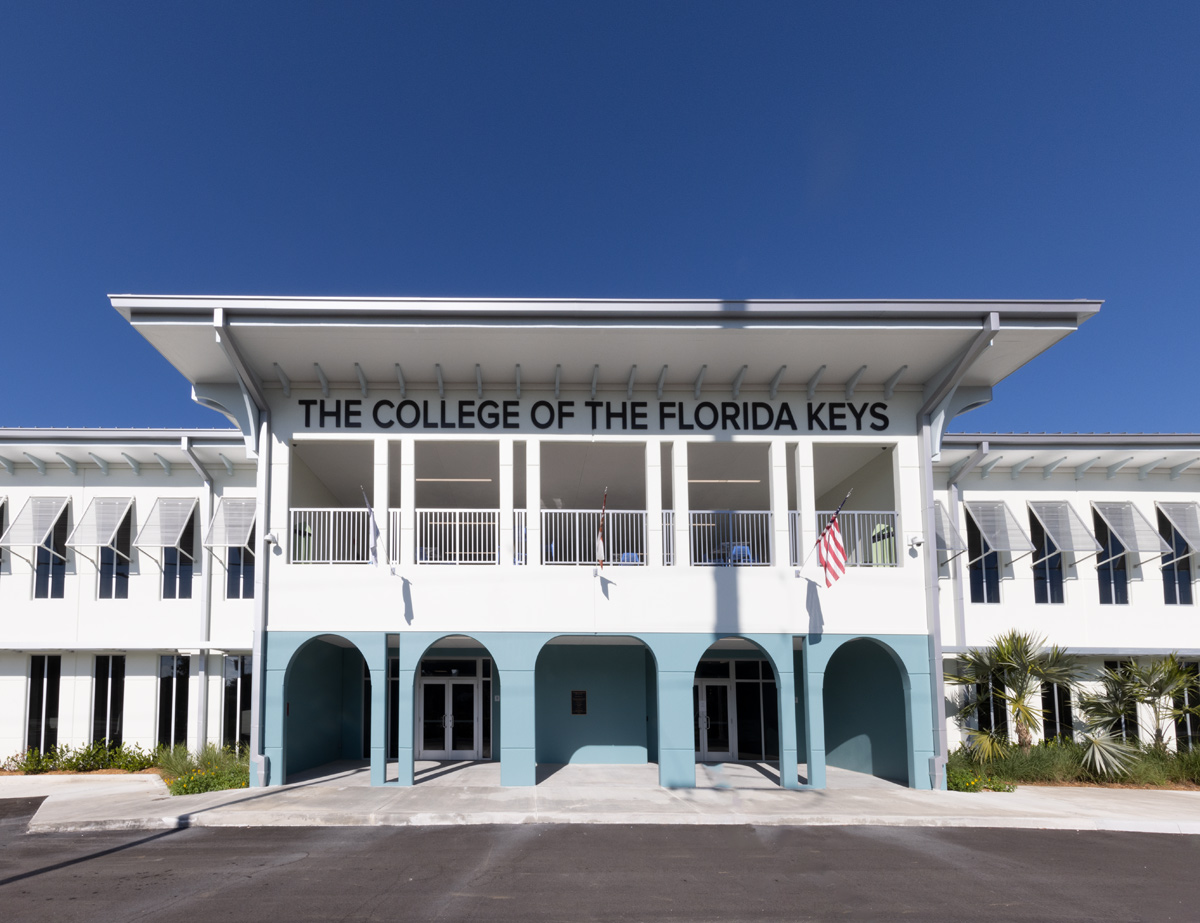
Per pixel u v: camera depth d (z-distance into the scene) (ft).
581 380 56.29
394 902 29.07
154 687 66.90
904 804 48.01
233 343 49.75
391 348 51.52
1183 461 68.13
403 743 53.01
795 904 29.30
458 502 77.71
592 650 69.77
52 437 64.28
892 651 54.80
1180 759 60.90
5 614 66.64
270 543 53.98
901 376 55.72
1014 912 28.66
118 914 27.63
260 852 36.42
